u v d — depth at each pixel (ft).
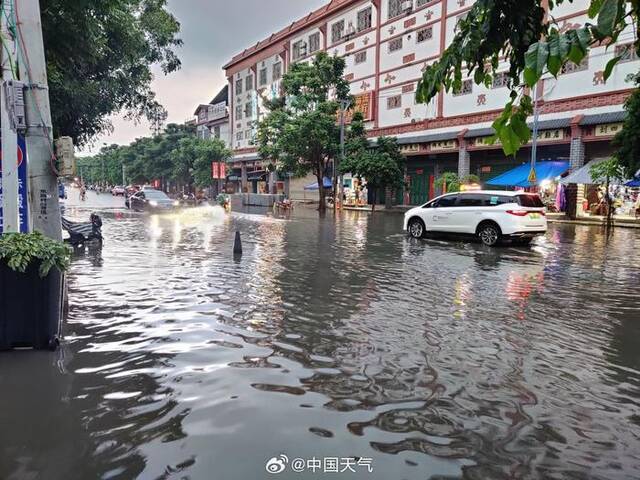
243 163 188.96
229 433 10.97
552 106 83.97
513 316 21.72
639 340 18.51
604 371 15.33
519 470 9.79
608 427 11.69
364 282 28.99
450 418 11.93
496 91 93.76
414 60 110.32
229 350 16.52
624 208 84.23
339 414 11.99
